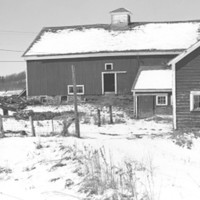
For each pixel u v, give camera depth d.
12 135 17.48
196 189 7.78
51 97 38.31
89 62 37.38
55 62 38.28
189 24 40.28
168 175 9.19
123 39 38.59
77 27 42.94
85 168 9.73
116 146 13.91
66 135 17.31
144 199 6.93
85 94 37.50
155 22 41.50
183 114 21.45
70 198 7.62
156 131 20.81
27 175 10.04
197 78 21.16
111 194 7.38
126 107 34.09
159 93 29.23
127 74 36.50
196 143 15.98
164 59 35.88
